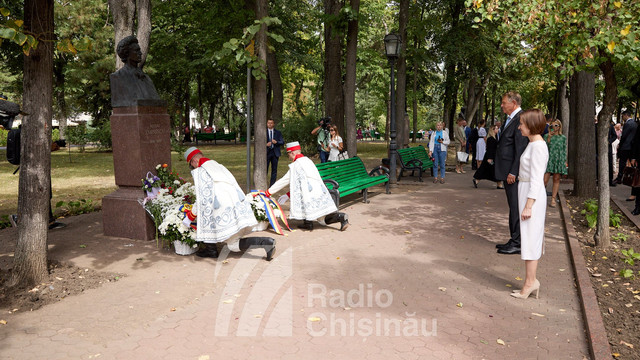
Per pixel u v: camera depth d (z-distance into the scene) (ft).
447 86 89.30
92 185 41.34
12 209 29.91
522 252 14.66
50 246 21.08
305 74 118.11
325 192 23.85
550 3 18.56
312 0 87.35
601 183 20.34
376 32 96.68
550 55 21.25
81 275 16.87
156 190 21.84
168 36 88.12
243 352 11.36
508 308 14.11
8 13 12.25
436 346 11.69
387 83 109.50
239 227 18.65
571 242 20.94
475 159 54.54
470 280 16.56
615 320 13.15
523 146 19.04
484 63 73.82
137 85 22.09
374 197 34.58
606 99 19.89
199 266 18.19
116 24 24.86
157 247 20.95
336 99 60.39
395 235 22.99
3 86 115.34
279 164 59.52
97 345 11.75
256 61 26.68
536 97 129.39
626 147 40.32
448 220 26.48
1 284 15.80
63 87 93.76
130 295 15.11
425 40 70.74
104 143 87.45
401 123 49.83
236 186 19.11
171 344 11.78
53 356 11.19
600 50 19.10
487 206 30.78
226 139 119.85
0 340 12.01
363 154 76.18
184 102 135.33
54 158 71.92
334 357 11.12
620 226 24.71
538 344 11.84
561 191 36.58
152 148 22.39
